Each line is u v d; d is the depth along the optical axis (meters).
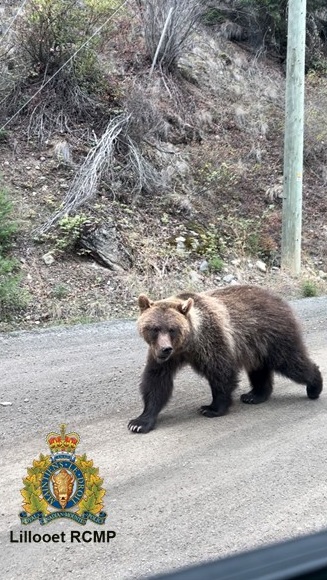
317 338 8.55
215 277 12.45
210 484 4.17
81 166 13.46
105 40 16.23
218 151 16.20
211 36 20.44
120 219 12.74
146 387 5.36
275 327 5.87
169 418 5.62
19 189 12.73
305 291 12.25
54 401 6.01
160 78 17.03
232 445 4.88
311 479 4.22
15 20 15.27
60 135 14.20
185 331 5.26
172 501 3.93
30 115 14.41
